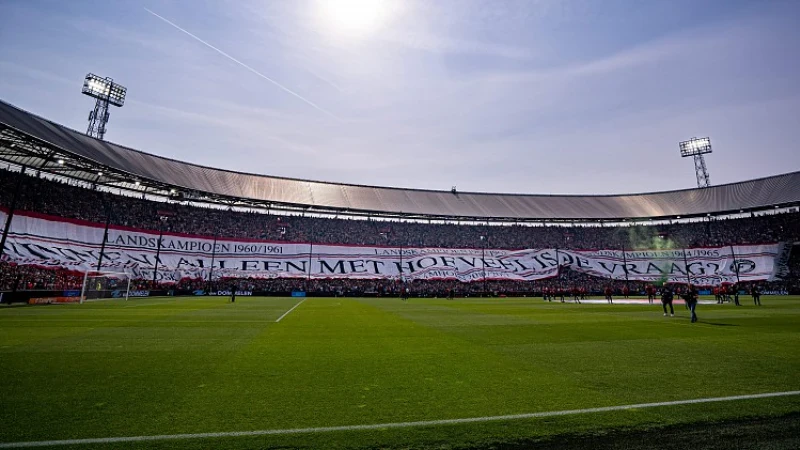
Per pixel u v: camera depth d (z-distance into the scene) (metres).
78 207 39.84
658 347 10.15
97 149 36.69
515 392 6.11
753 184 56.97
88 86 45.62
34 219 34.84
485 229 62.00
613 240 60.59
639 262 54.72
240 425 4.75
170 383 6.54
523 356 8.98
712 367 7.78
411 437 4.45
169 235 43.69
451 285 49.41
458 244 57.97
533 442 4.36
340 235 55.03
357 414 5.15
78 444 4.20
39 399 5.64
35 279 30.42
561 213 60.00
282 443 4.28
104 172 37.38
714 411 5.23
